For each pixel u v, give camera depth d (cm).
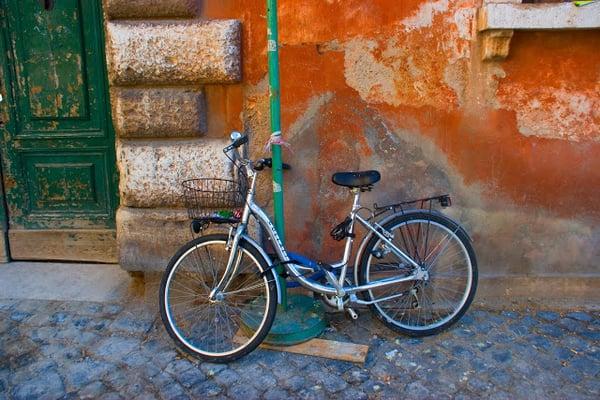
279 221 332
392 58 354
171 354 326
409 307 356
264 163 335
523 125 362
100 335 344
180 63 348
